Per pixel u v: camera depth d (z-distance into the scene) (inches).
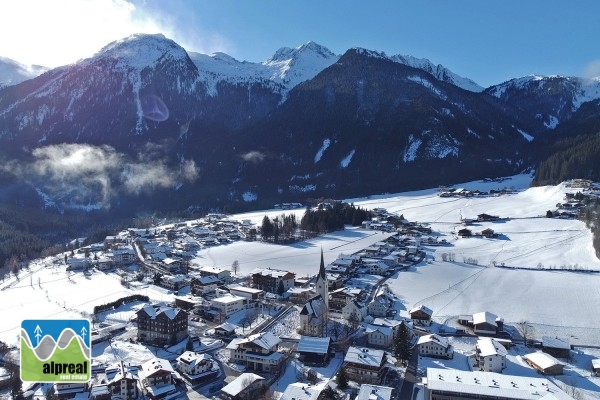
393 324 6176.2
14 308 7755.9
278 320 6820.9
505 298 7401.6
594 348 5787.4
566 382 4963.1
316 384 4817.9
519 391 4483.3
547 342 5689.0
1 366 5487.2
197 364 5118.1
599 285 7770.7
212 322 6850.4
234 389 4709.6
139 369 5201.8
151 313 6230.3
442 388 4554.6
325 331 6304.1
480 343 5595.5
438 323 6584.6
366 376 5019.7
